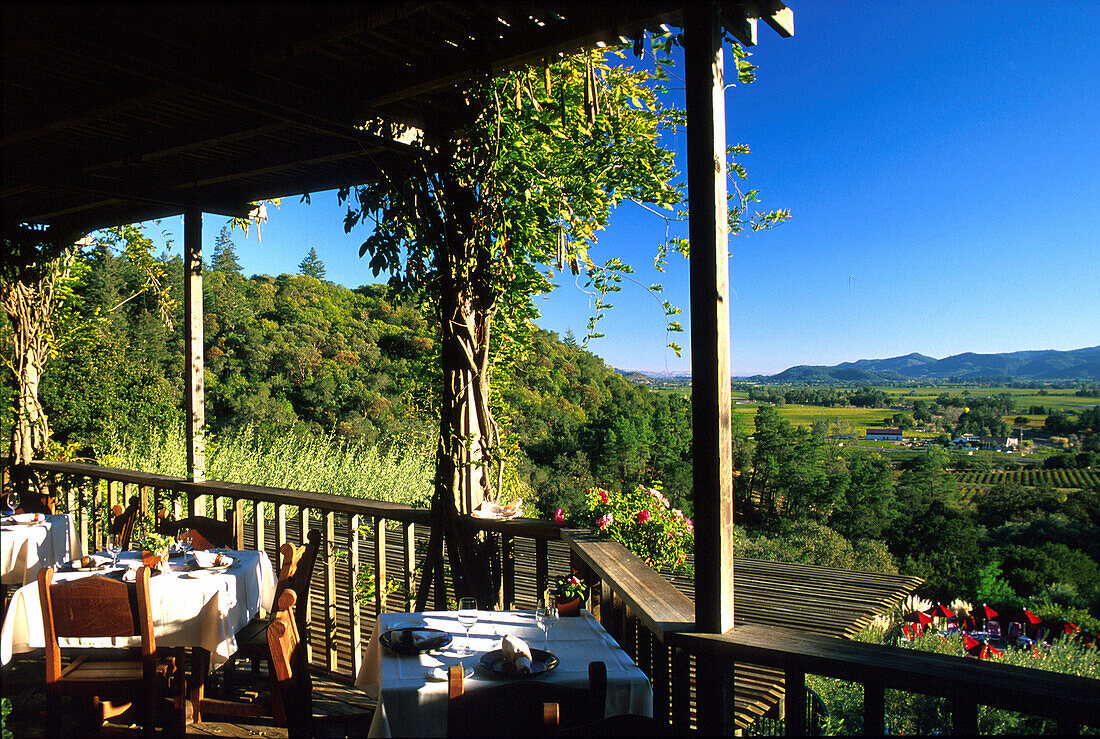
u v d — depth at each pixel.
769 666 1.75
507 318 3.64
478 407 3.49
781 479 29.77
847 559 15.68
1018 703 1.36
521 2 2.27
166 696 2.99
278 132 3.51
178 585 3.01
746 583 5.11
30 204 4.99
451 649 2.24
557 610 2.44
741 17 2.09
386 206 3.57
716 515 1.91
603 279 3.69
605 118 3.42
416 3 2.24
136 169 4.18
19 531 4.13
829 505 27.11
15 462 5.60
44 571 2.59
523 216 3.37
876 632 4.83
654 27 2.26
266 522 7.22
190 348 4.59
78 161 3.97
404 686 1.94
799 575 5.36
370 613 4.32
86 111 3.03
